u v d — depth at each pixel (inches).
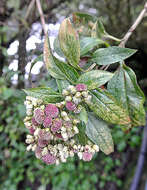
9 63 8.0
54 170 13.2
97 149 4.1
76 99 3.6
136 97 4.5
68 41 3.9
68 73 3.9
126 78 4.5
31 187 14.8
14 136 10.3
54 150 3.9
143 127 13.6
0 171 13.5
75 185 13.7
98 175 14.0
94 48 4.8
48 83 4.6
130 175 13.5
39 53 5.9
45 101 3.8
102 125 4.2
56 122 3.6
